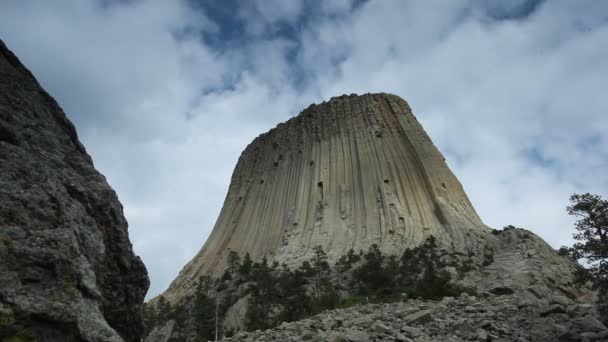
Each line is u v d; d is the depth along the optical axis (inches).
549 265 2289.6
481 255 2874.0
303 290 2236.7
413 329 604.4
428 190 4375.0
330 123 5526.6
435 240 3474.4
